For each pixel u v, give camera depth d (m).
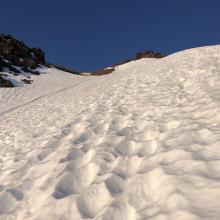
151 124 7.77
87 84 26.58
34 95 31.48
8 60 46.62
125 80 18.39
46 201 4.95
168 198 4.12
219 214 3.50
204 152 5.16
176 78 13.46
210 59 16.11
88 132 8.43
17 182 6.09
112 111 10.34
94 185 5.12
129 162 5.82
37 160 7.12
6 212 5.00
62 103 16.53
